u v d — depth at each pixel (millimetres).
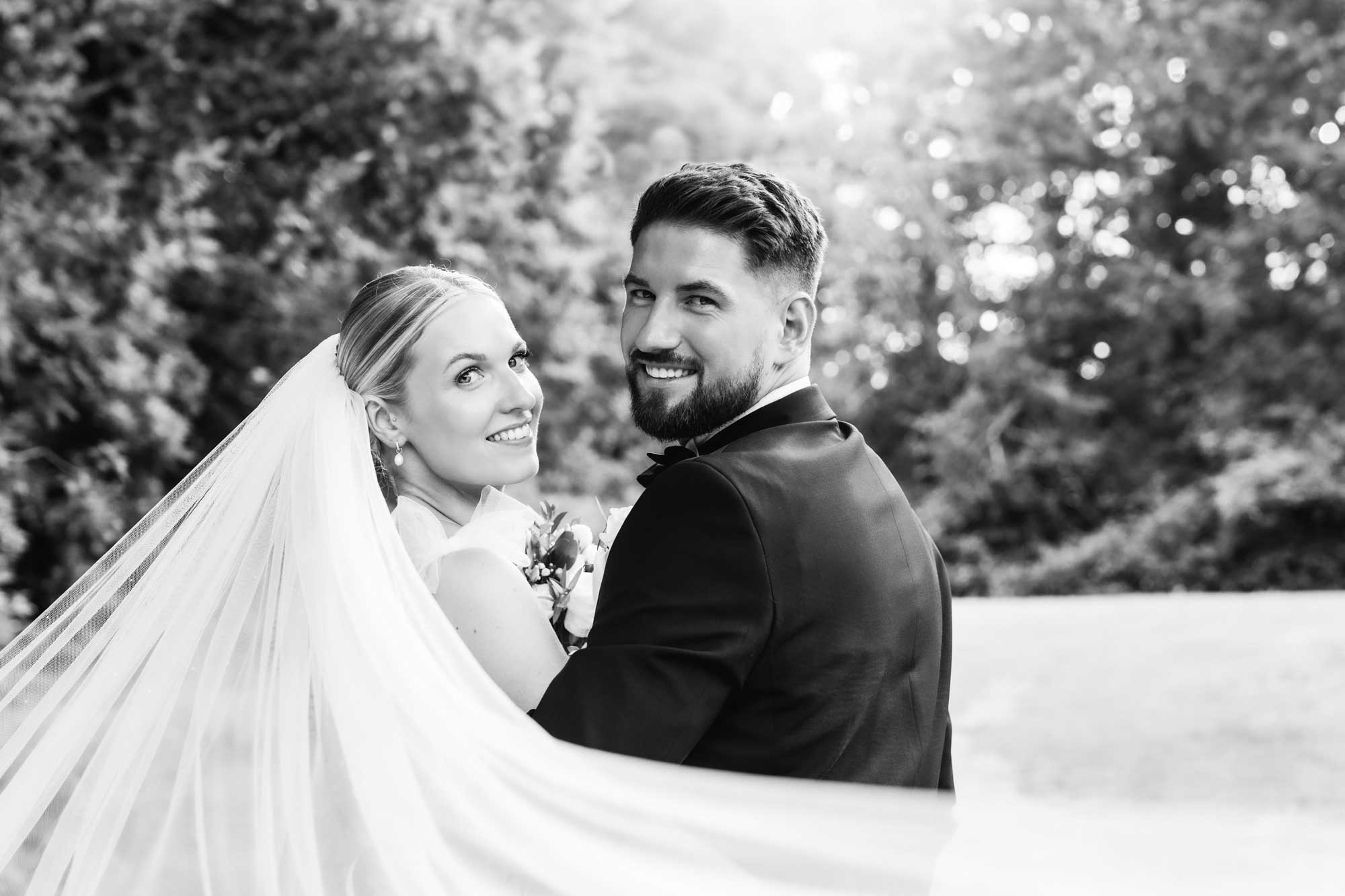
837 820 1662
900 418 19734
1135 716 5879
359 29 10523
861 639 1909
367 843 1726
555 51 12711
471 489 2303
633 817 1673
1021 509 18375
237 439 2057
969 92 20000
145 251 8953
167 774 1843
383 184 10727
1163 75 18172
